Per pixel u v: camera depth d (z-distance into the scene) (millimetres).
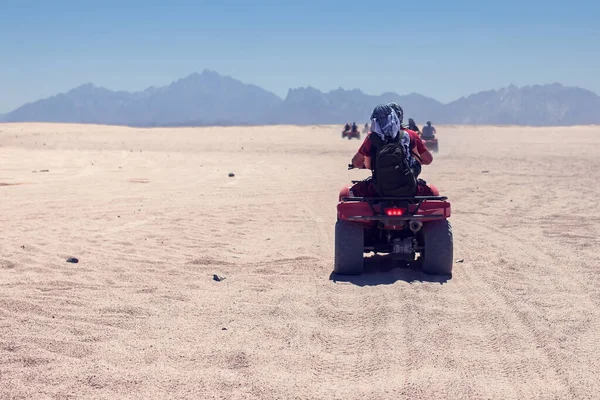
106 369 4781
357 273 7805
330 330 5730
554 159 28656
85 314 6164
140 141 44281
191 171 23062
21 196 15336
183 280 7578
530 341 5410
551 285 7309
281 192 16781
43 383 4535
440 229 7715
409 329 5707
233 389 4449
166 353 5137
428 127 34125
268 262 8586
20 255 8773
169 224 11570
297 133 65375
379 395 4355
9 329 5668
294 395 4355
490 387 4477
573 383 4535
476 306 6438
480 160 28422
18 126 64812
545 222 11859
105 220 11930
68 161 26922
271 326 5820
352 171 23422
